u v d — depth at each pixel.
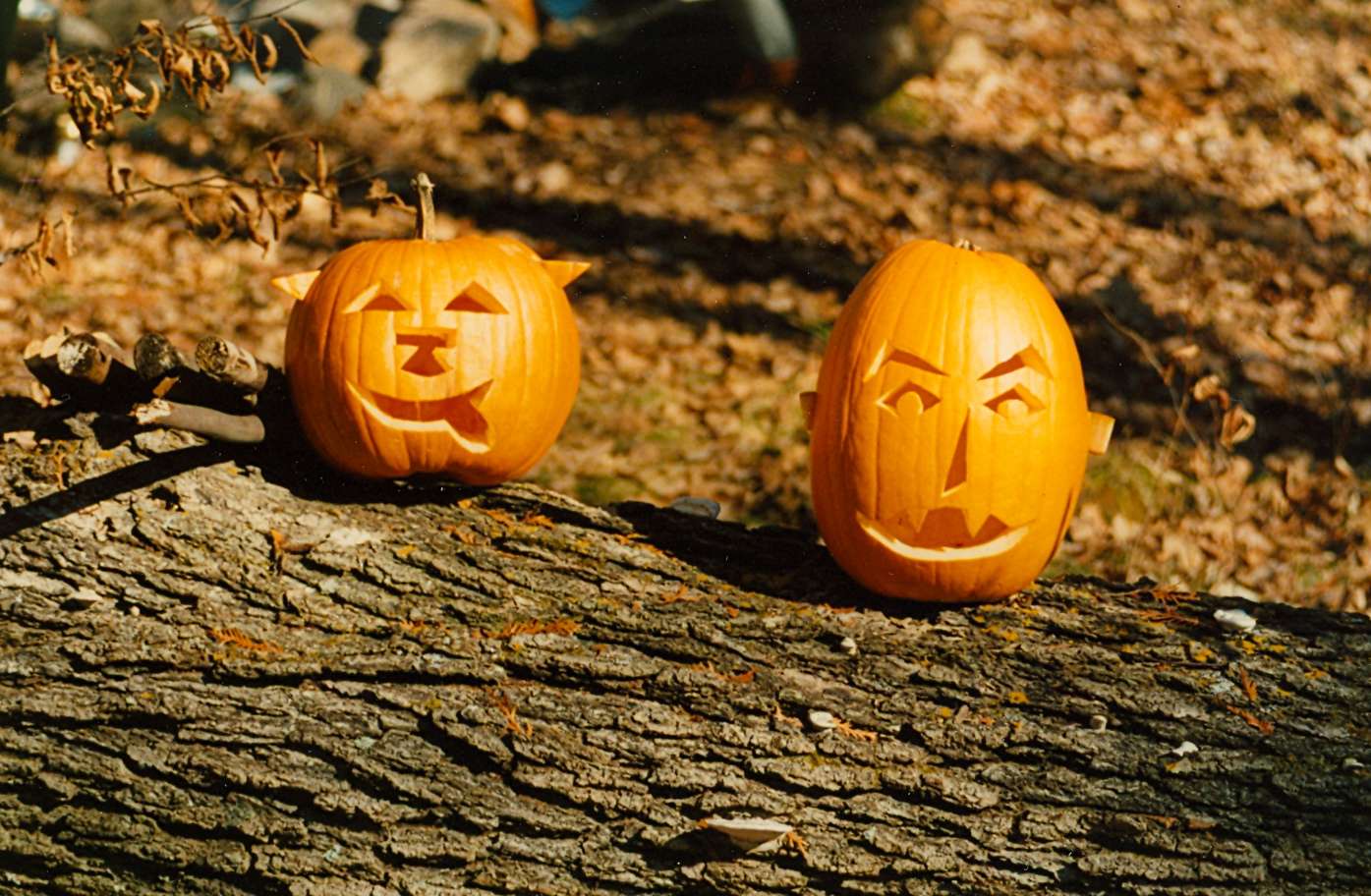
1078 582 4.07
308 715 3.56
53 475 3.71
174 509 3.73
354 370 3.66
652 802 3.50
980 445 3.56
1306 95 10.70
